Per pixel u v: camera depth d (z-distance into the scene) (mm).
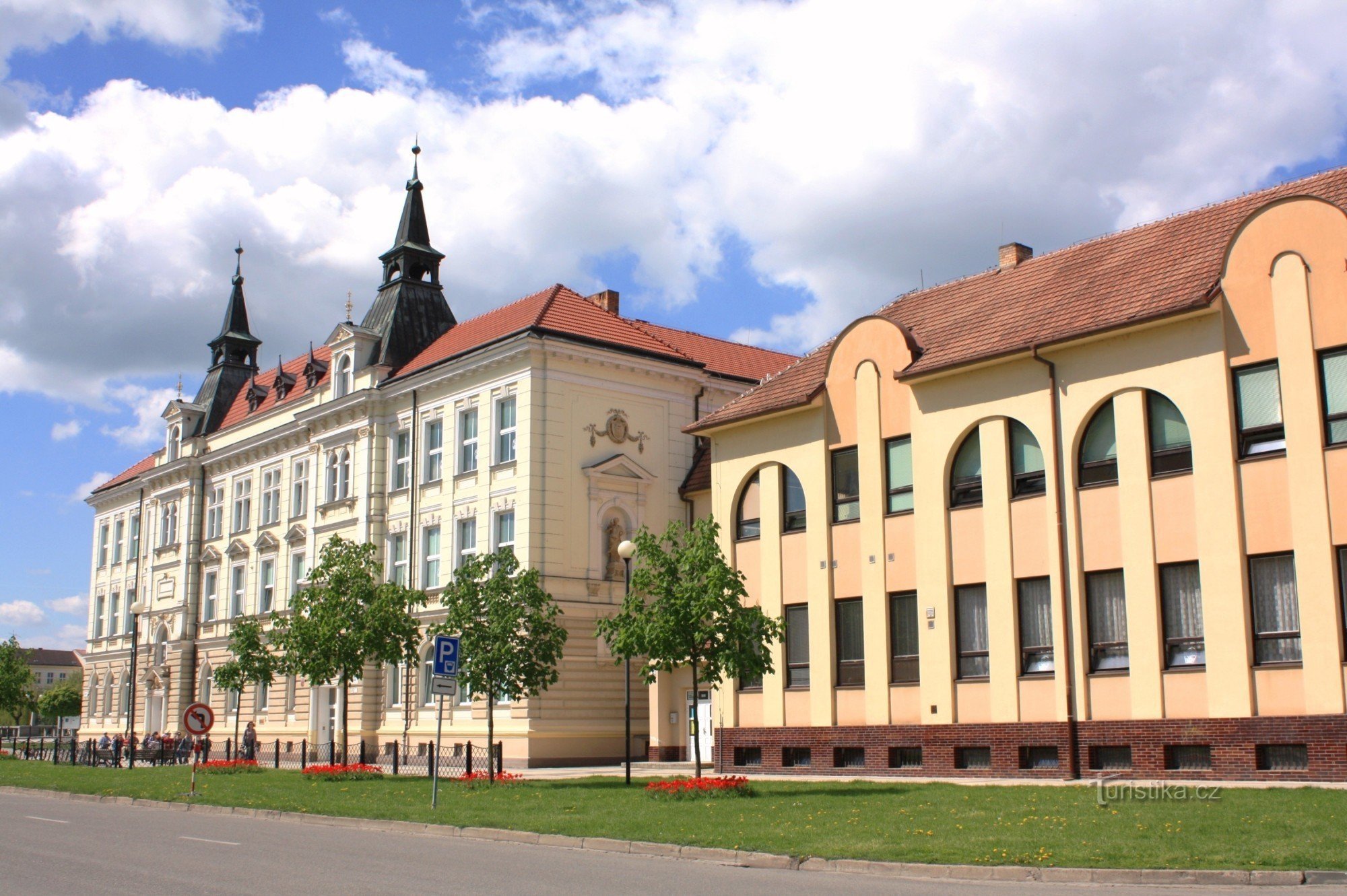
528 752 38188
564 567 40188
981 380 27562
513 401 41750
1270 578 22781
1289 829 15898
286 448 53969
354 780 32844
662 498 43094
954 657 27453
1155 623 24047
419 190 51312
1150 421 24734
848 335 30703
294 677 50438
